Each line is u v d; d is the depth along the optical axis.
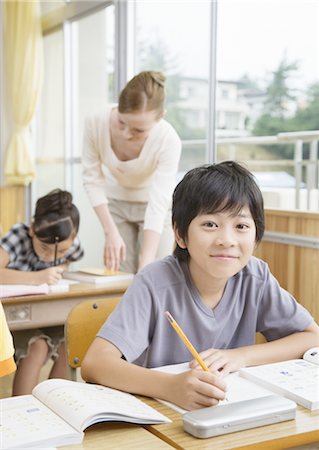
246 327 1.36
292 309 1.36
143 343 1.22
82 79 4.52
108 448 0.81
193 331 1.29
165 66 3.65
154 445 0.82
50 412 0.89
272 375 1.09
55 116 4.93
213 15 3.27
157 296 1.25
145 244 2.43
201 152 3.39
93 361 1.12
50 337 2.23
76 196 4.66
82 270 2.39
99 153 2.61
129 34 3.90
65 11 4.65
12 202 5.31
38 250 2.33
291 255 2.52
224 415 0.87
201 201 1.14
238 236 1.15
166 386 1.00
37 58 5.03
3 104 5.27
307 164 2.97
